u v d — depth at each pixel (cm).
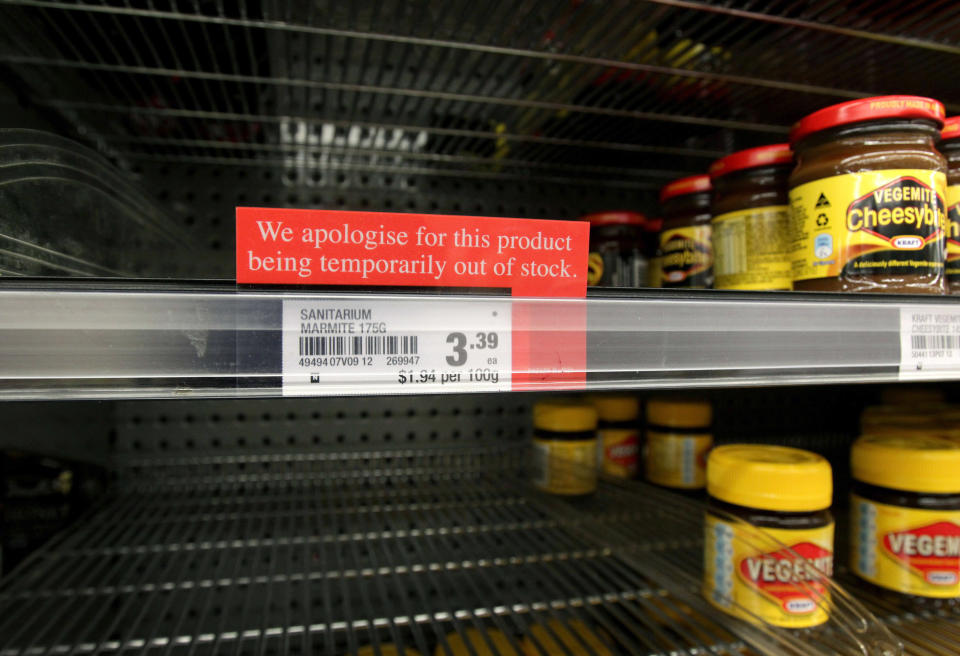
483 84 93
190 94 90
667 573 86
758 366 50
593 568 92
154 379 40
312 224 43
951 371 54
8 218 50
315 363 43
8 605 79
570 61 86
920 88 97
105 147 100
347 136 105
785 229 69
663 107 100
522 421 130
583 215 117
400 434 123
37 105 86
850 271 58
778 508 68
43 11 68
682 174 125
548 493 110
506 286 47
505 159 116
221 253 110
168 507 108
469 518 107
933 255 57
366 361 44
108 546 91
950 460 72
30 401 38
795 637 65
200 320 42
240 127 100
